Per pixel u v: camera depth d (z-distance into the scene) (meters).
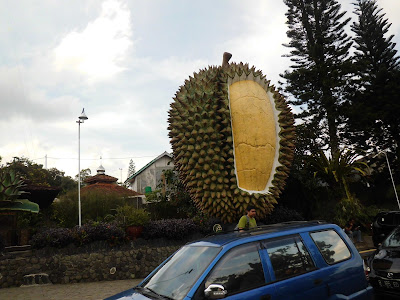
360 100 26.91
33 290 7.87
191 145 9.77
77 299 6.87
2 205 9.95
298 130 22.05
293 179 16.05
